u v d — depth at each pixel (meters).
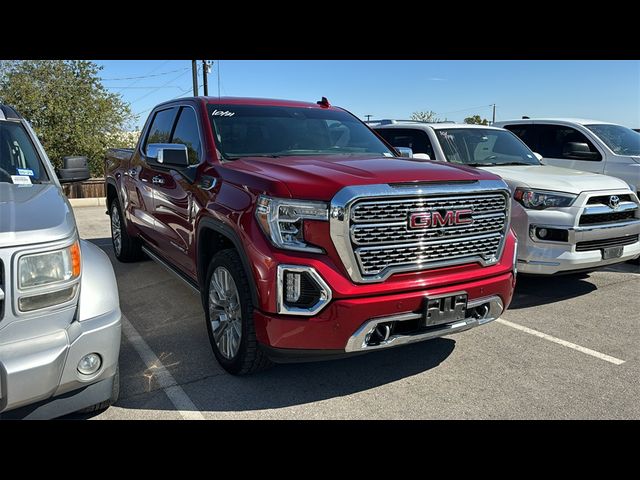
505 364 3.81
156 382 3.45
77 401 2.67
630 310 5.06
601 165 7.54
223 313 3.55
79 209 13.72
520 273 5.19
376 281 2.93
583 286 5.91
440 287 3.13
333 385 3.45
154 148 3.96
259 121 4.35
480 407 3.18
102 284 2.69
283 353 2.98
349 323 2.87
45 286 2.30
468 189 3.18
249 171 3.34
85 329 2.47
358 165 3.34
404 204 2.97
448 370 3.70
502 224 3.44
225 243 3.71
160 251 5.11
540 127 8.41
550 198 4.96
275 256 2.92
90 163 16.77
